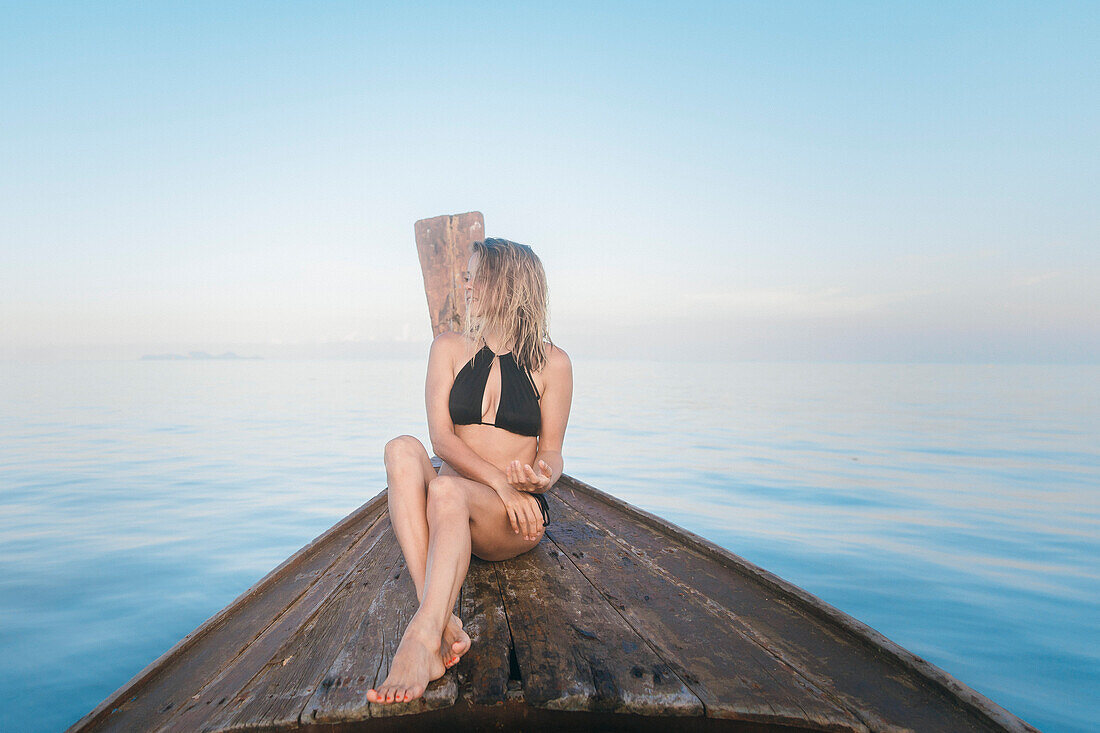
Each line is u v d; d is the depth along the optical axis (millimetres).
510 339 2375
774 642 1868
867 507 7777
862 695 1546
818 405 29234
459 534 1767
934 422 20938
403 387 50938
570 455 12672
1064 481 9617
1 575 5258
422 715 1502
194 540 6340
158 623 4262
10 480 9578
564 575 2488
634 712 1460
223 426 19172
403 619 2027
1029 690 3334
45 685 3430
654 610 2115
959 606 4504
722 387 47469
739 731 1485
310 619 2078
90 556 5762
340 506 7969
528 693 1469
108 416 22562
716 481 9664
